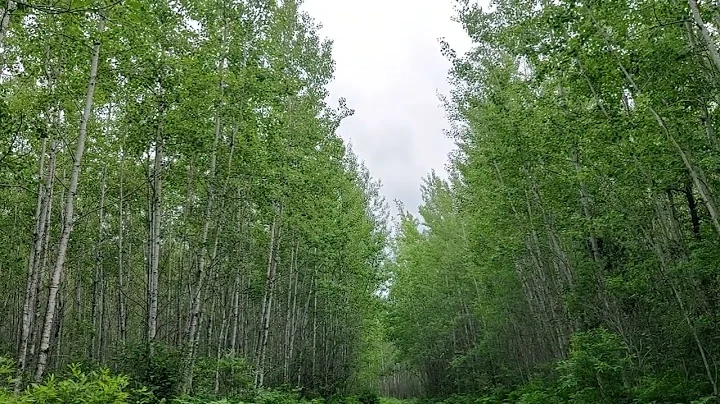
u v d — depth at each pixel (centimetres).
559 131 1425
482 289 2703
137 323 2875
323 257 2466
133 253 2603
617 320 1321
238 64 1558
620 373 1198
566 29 1265
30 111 1269
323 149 2209
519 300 2453
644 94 1061
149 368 1174
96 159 1856
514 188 1697
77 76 1243
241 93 1524
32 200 1872
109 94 1352
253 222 2195
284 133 1820
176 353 1241
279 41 2061
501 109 1664
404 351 3725
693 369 1171
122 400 777
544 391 1669
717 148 1059
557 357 1973
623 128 1104
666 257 1230
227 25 1558
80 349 2094
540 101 1473
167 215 2053
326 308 2919
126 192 2016
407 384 5625
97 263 2011
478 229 2092
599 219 1269
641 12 1118
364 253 2780
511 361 2697
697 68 1135
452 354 3491
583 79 1304
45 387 694
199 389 1423
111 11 1090
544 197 1647
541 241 1969
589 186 1451
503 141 1652
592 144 1248
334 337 3133
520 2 1590
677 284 1145
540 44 1380
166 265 2367
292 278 2702
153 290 1352
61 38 1190
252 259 2269
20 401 672
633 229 1297
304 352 2842
